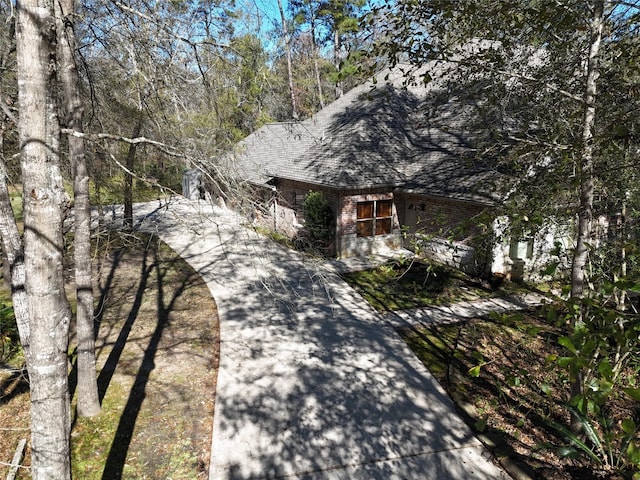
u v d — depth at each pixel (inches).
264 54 239.3
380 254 639.8
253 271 571.8
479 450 242.8
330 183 595.2
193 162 184.7
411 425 264.4
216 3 221.1
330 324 414.0
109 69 332.5
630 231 269.0
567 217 259.6
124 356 354.6
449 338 379.9
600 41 219.3
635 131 179.0
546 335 371.9
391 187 629.3
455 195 496.1
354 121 694.5
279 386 308.7
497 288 490.6
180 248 689.0
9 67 312.5
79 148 255.6
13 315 378.3
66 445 150.5
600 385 90.0
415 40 217.8
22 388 305.9
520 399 287.3
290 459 237.9
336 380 315.6
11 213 292.2
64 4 237.1
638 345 211.3
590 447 225.8
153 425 268.1
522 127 263.6
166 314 444.1
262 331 400.2
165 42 217.2
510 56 255.0
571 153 198.7
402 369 330.3
